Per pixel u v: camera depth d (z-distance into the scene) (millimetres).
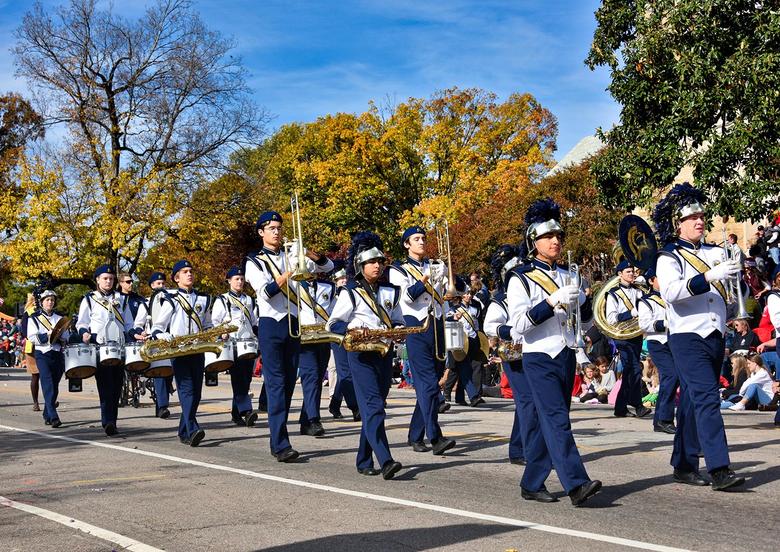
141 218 32875
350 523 6488
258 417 14711
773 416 12742
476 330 15352
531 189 32031
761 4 18547
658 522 6281
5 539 6164
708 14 18203
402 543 5867
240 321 13938
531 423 7242
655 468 8438
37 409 16953
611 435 10883
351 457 9836
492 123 51344
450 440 9680
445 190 49594
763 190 17516
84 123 34125
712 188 18797
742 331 11516
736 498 6996
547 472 7188
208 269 35844
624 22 19781
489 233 31875
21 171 33812
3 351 39219
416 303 9891
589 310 7441
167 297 12914
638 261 7949
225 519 6707
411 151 51094
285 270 9961
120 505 7297
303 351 11984
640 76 19500
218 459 9844
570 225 28312
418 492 7625
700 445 7402
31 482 8555
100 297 12930
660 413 11125
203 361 11438
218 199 35812
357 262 8742
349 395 13570
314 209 51281
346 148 51000
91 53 34625
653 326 10969
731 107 18172
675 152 18594
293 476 8578
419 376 9727
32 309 14570
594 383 16516
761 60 17625
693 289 7098
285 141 63625
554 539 5852
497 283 9406
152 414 15805
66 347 12500
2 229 33812
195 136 35344
